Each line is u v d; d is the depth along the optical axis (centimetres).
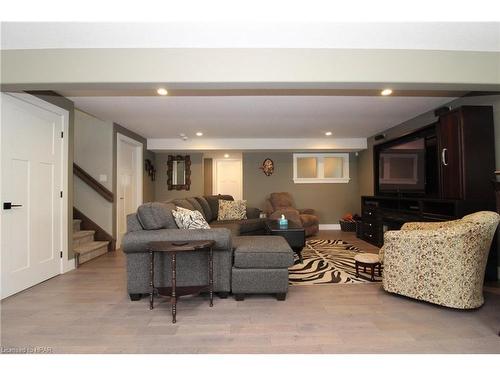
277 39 203
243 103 345
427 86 225
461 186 293
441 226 263
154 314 212
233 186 846
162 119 423
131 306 227
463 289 211
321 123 455
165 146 579
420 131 383
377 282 282
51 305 228
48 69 209
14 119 250
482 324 193
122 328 190
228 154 808
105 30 189
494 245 283
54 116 304
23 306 226
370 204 494
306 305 227
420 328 188
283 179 677
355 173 673
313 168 688
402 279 235
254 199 672
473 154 290
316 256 391
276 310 218
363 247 450
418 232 227
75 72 210
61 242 315
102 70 211
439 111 341
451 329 187
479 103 313
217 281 239
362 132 532
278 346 168
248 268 237
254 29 191
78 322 199
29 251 269
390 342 172
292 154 675
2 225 239
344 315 208
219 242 231
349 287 268
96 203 438
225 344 170
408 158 418
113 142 441
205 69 213
